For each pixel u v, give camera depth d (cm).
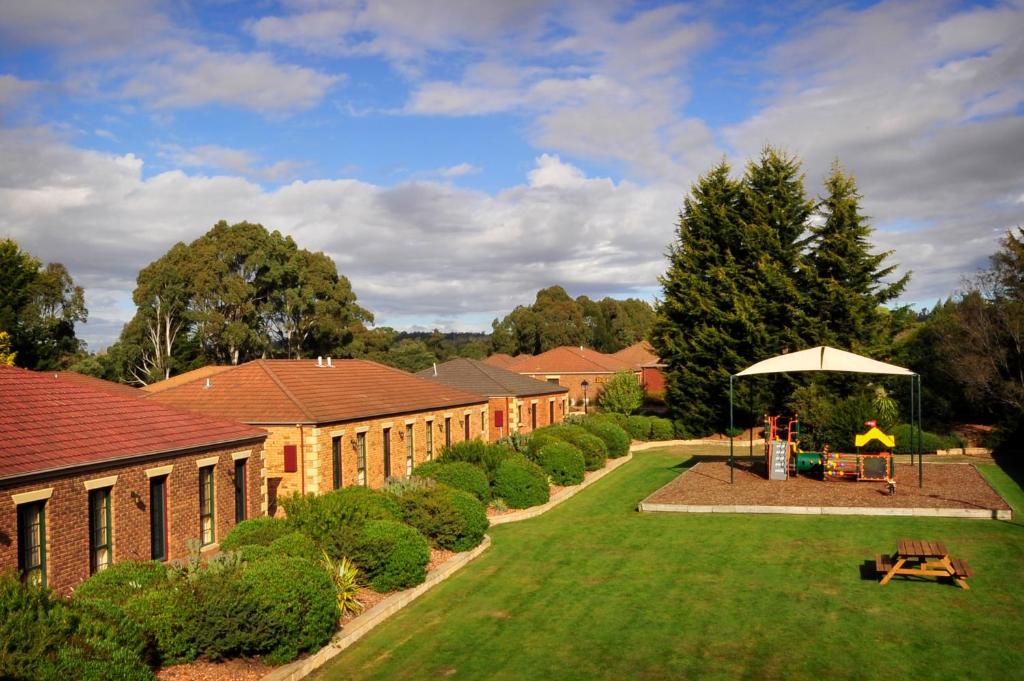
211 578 1220
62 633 920
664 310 4975
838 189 4397
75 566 1617
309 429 2573
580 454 3212
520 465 2725
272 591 1200
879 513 2231
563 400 5691
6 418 1652
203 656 1187
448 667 1241
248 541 1588
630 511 2550
